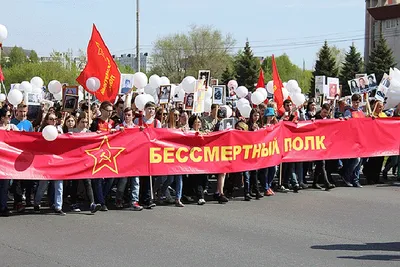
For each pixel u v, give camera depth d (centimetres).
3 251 719
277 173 1290
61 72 6825
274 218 946
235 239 798
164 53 7831
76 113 1202
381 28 8519
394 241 796
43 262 669
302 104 1391
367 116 1347
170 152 1045
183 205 1052
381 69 6544
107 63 1171
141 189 1040
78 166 970
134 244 762
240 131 1102
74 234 816
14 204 980
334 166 1278
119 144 1002
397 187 1281
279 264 674
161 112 1173
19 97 1224
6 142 930
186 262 678
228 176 1152
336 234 836
